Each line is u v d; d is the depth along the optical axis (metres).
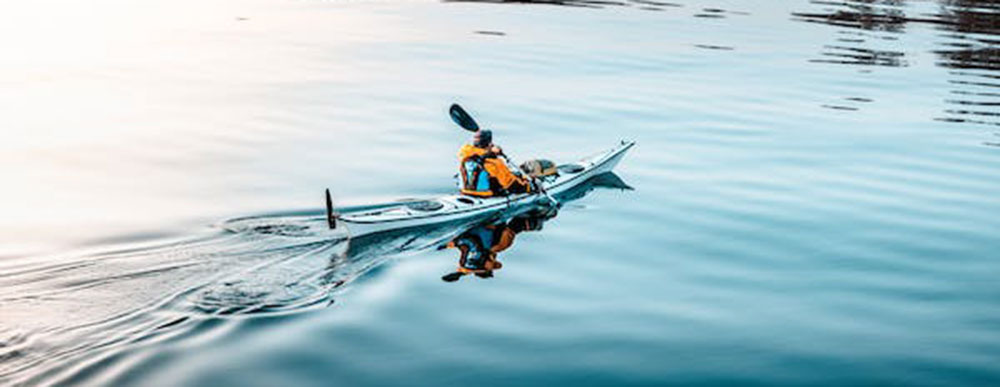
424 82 16.30
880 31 24.12
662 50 20.23
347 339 6.42
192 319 6.60
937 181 11.06
